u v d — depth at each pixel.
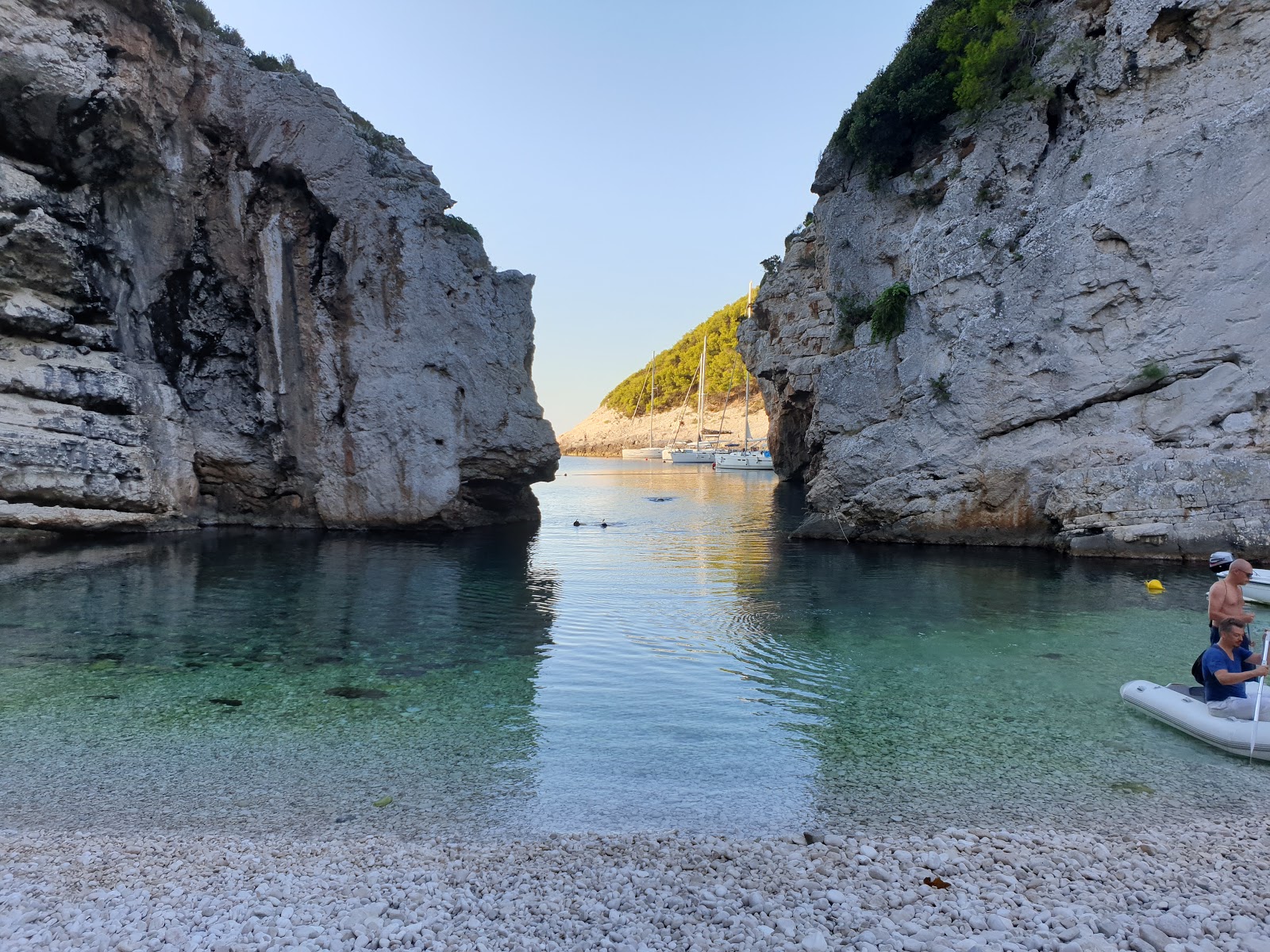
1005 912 4.79
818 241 37.31
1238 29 19.44
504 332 29.75
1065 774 7.28
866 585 17.22
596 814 6.50
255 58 26.53
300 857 5.69
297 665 10.99
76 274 22.19
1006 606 14.78
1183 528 18.81
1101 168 20.75
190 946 4.41
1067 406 20.59
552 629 13.29
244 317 26.42
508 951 4.39
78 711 8.99
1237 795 6.80
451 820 6.40
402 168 27.42
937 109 24.83
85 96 21.09
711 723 8.73
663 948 4.42
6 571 17.83
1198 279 19.11
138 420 23.94
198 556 20.66
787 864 5.48
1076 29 21.94
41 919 4.73
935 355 22.69
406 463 26.16
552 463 30.98
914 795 6.84
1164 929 4.57
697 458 99.50
